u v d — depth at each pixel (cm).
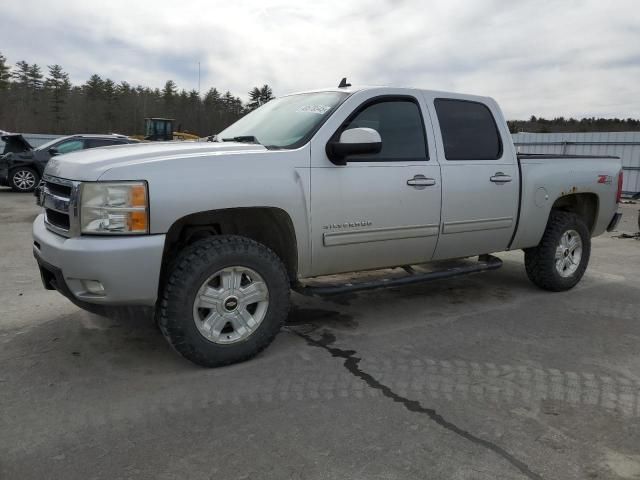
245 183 356
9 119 6612
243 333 369
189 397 325
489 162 492
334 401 322
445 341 427
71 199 327
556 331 455
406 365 378
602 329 462
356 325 462
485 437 285
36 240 366
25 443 273
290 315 487
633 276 667
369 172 414
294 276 404
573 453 272
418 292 568
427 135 457
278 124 439
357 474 251
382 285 437
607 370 376
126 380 346
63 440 277
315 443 277
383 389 339
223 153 358
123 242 321
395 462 261
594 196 597
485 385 348
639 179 1859
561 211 582
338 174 399
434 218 455
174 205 332
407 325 464
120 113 7406
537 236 544
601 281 636
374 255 433
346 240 409
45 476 248
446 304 527
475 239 493
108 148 382
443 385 347
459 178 468
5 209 1152
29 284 562
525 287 598
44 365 366
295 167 380
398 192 429
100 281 320
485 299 547
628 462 265
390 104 442
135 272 324
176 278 340
